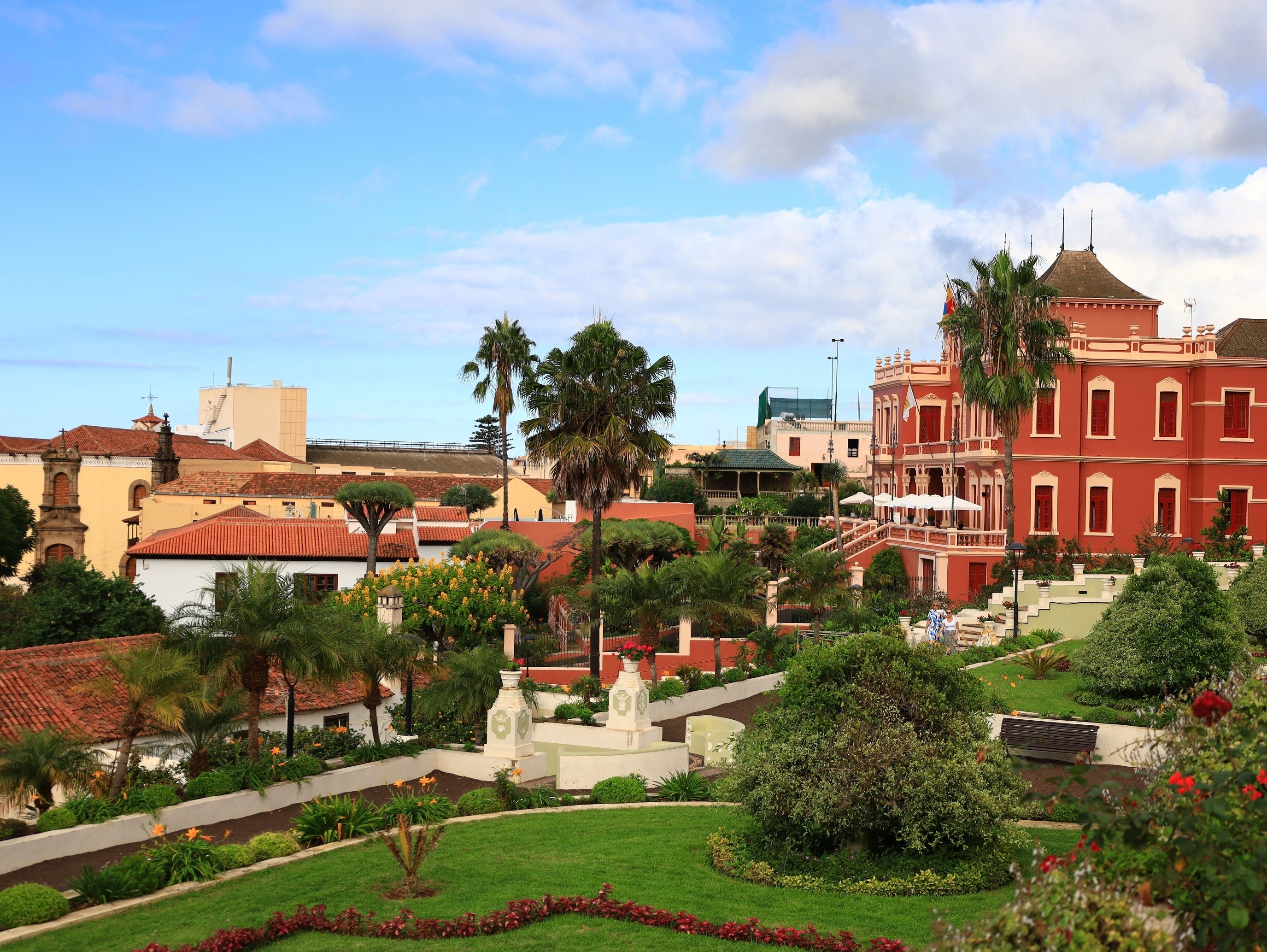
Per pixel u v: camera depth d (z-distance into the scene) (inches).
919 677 544.4
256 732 810.2
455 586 1416.1
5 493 2539.4
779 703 633.0
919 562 1797.5
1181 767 332.2
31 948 457.7
